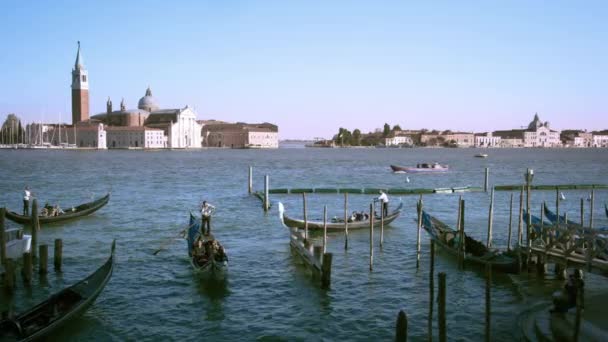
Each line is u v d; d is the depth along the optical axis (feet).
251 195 212.84
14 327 61.57
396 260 101.50
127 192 223.51
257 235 126.82
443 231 108.88
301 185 264.93
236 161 525.34
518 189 235.20
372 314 73.67
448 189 224.33
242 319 71.92
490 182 287.28
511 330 67.41
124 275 90.89
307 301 78.64
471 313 73.51
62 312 67.31
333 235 124.88
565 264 81.71
